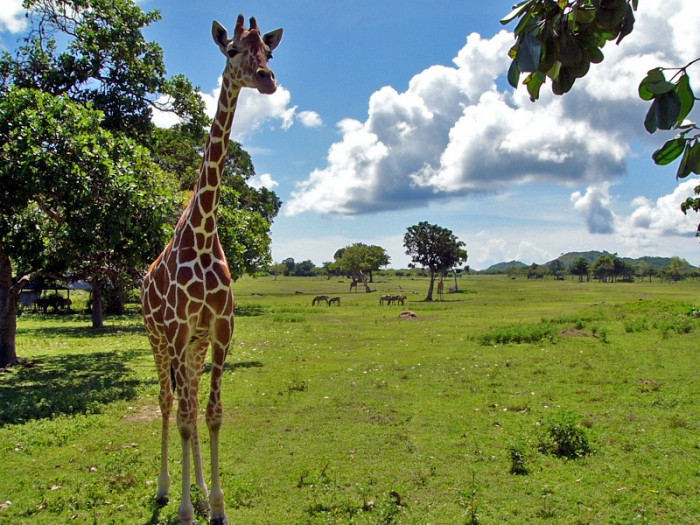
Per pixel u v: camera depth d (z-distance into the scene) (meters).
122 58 15.77
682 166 2.19
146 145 17.70
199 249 4.84
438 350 15.78
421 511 4.93
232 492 5.38
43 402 8.93
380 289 82.88
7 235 13.18
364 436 7.24
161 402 5.41
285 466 6.16
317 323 26.03
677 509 4.84
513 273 163.75
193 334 4.84
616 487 5.36
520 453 5.91
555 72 2.41
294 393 9.94
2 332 13.14
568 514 4.80
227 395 9.81
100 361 13.99
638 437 6.89
